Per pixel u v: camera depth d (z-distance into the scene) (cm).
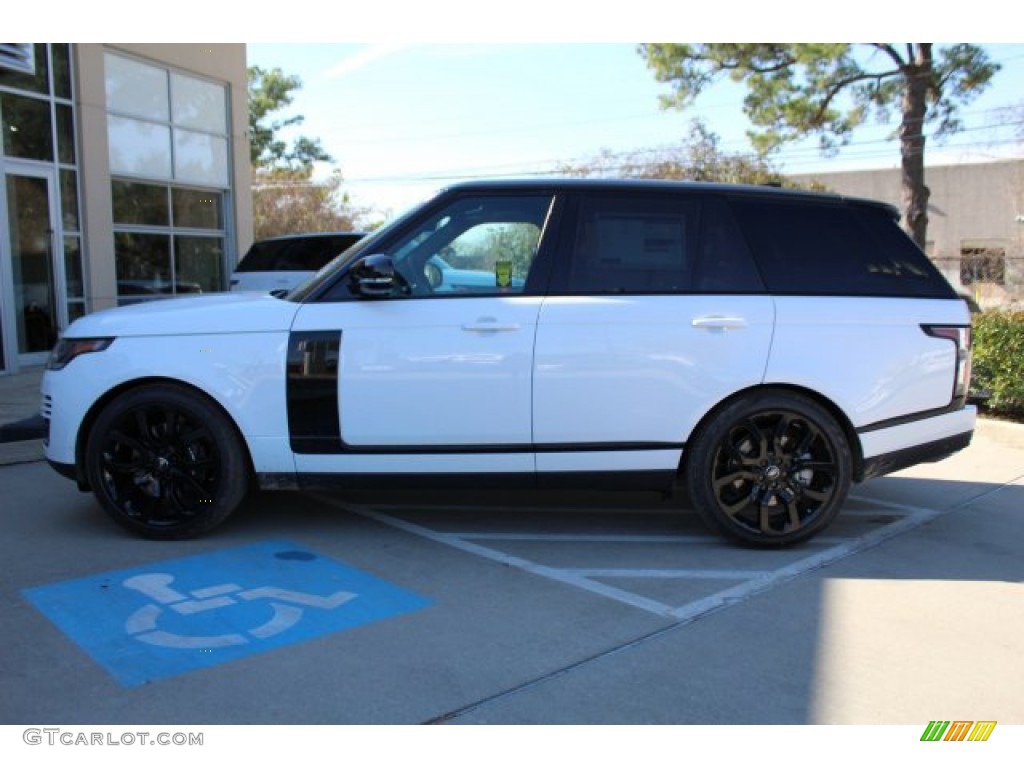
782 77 1934
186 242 1603
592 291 469
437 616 390
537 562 464
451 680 330
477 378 462
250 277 1220
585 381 463
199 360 469
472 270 475
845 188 4100
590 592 421
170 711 306
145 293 1511
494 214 479
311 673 334
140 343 474
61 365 489
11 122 1210
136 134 1460
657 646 362
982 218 3925
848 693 326
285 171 4272
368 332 465
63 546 479
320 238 1219
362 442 470
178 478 482
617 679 333
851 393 476
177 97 1543
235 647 356
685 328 465
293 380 468
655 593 421
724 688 328
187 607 396
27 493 593
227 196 1688
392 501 580
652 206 482
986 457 747
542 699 318
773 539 481
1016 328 845
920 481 659
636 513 559
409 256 475
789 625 385
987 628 385
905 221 1964
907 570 458
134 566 448
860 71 1891
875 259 495
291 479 477
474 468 471
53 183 1282
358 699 315
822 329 474
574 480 475
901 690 329
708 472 475
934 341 490
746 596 418
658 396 466
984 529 533
